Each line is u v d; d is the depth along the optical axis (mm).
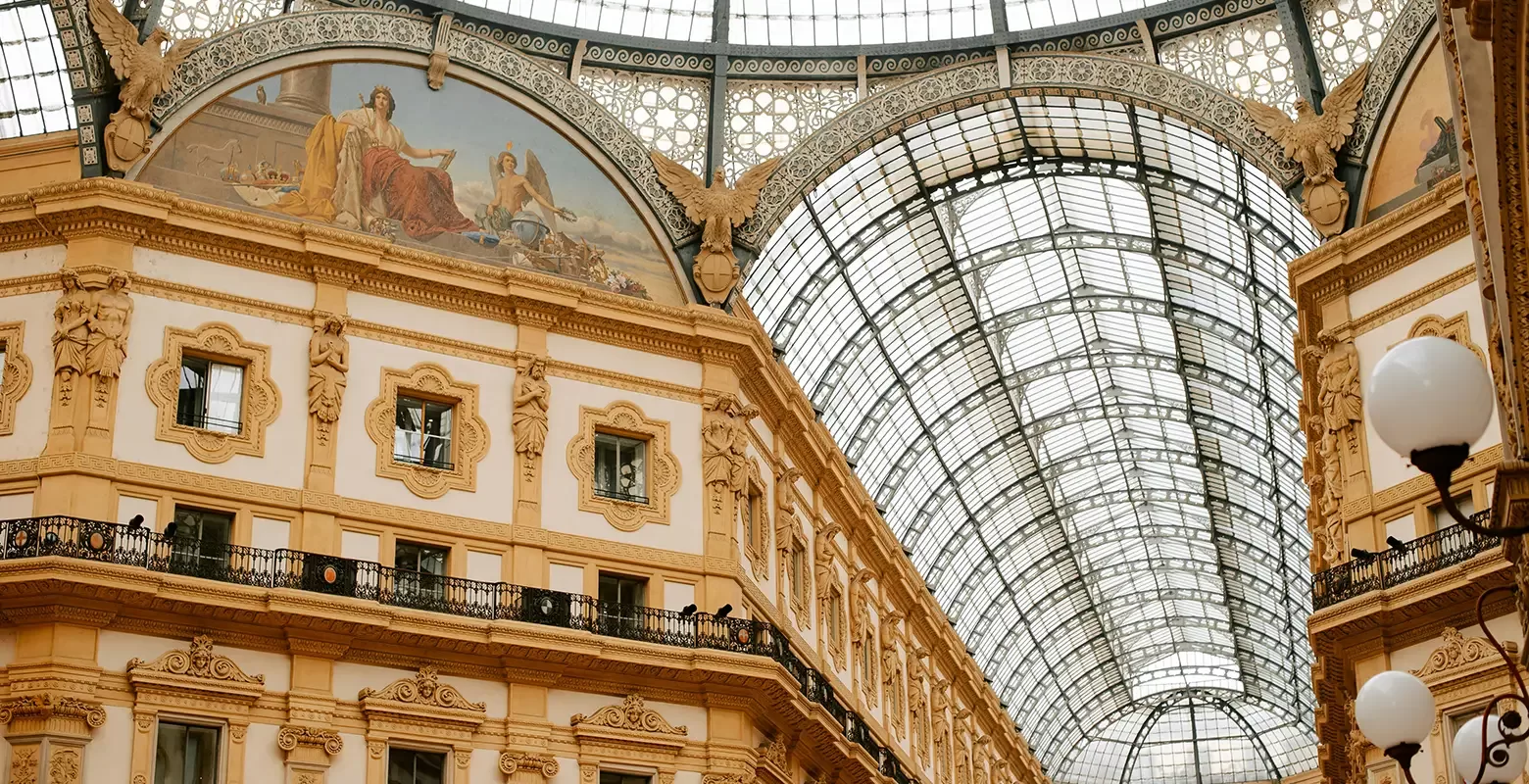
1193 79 39000
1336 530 34031
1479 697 29531
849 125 40875
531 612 34312
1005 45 40406
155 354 33125
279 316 34562
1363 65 36594
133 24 34906
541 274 37125
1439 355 10242
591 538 36000
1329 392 34312
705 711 35562
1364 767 32000
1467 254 32875
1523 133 12070
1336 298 34844
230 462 33125
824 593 44219
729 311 40094
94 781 29844
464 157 38188
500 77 38969
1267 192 43812
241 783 30984
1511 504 11031
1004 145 45375
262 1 36688
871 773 43656
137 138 34250
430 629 33000
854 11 41031
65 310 32594
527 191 38688
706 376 38656
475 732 33375
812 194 44625
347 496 33938
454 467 35312
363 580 33156
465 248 37438
